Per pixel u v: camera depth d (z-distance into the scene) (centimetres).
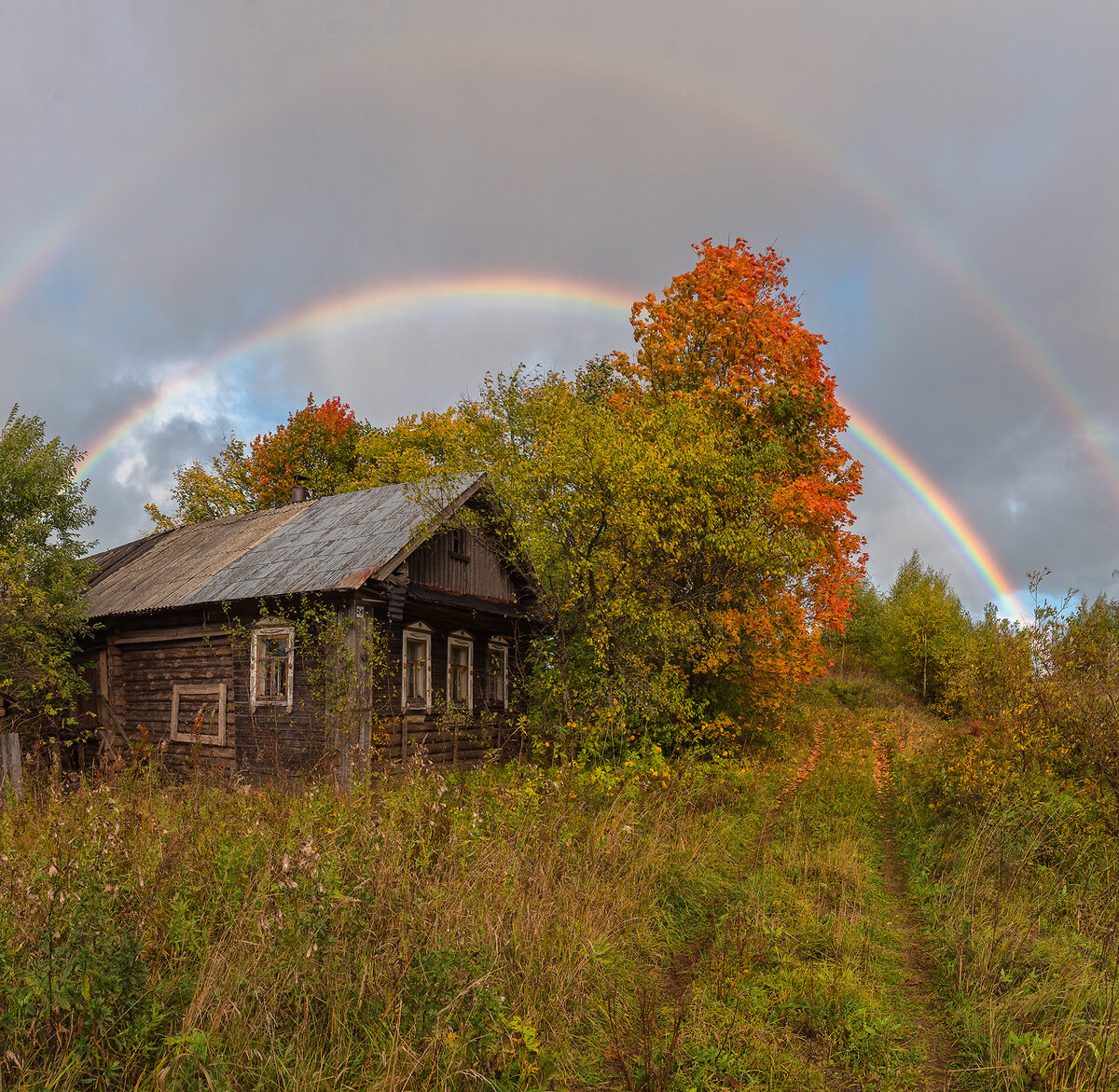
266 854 577
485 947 506
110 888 478
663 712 1372
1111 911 656
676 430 1403
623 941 598
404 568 1390
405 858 597
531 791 855
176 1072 346
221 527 1900
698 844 853
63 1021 367
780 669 1875
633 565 1212
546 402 1259
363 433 4359
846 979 551
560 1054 448
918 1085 444
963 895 720
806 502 1734
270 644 1376
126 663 1619
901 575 5041
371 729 1280
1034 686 938
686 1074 438
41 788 1006
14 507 1530
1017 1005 503
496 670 1714
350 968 453
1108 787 850
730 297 1945
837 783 1363
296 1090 369
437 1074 396
